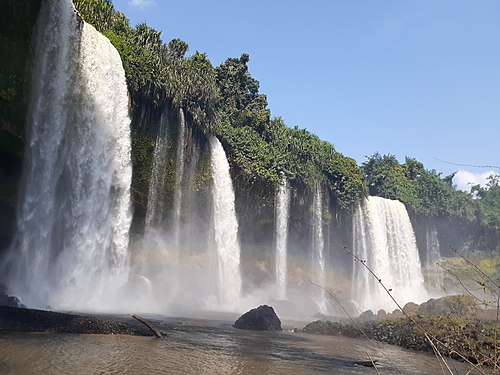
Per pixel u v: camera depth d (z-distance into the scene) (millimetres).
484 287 6277
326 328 22984
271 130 57281
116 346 13672
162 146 39875
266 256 51750
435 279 73375
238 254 47219
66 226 31109
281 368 12711
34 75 28531
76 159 31422
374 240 62281
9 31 26828
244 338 18812
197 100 43188
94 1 36281
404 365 15031
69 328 15719
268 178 49656
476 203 84312
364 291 60250
